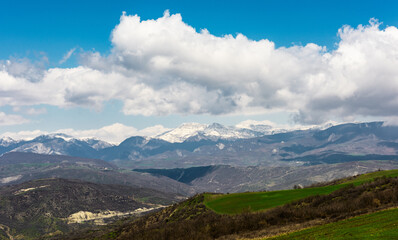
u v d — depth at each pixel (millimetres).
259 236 65375
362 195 79312
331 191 97500
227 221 85812
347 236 46125
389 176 95688
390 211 56438
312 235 52281
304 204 87500
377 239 41594
